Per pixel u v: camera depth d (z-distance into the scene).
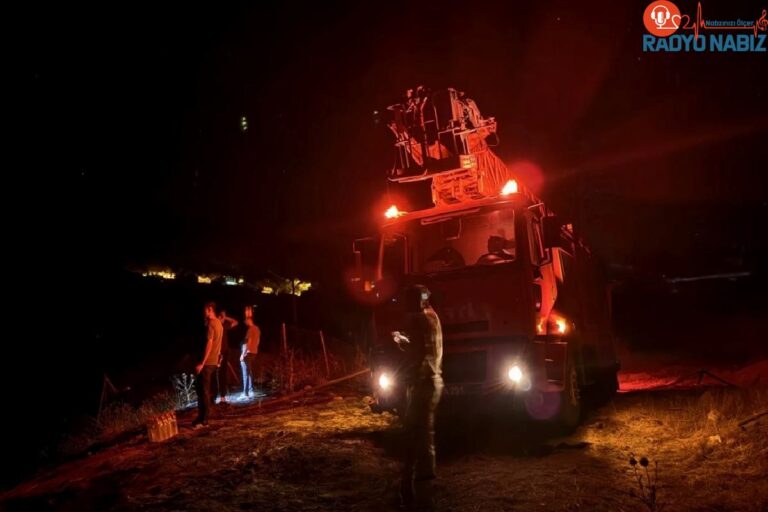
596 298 11.28
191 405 11.88
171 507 5.11
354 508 5.06
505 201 7.88
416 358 5.54
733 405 7.71
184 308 21.47
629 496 5.03
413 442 5.24
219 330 9.02
